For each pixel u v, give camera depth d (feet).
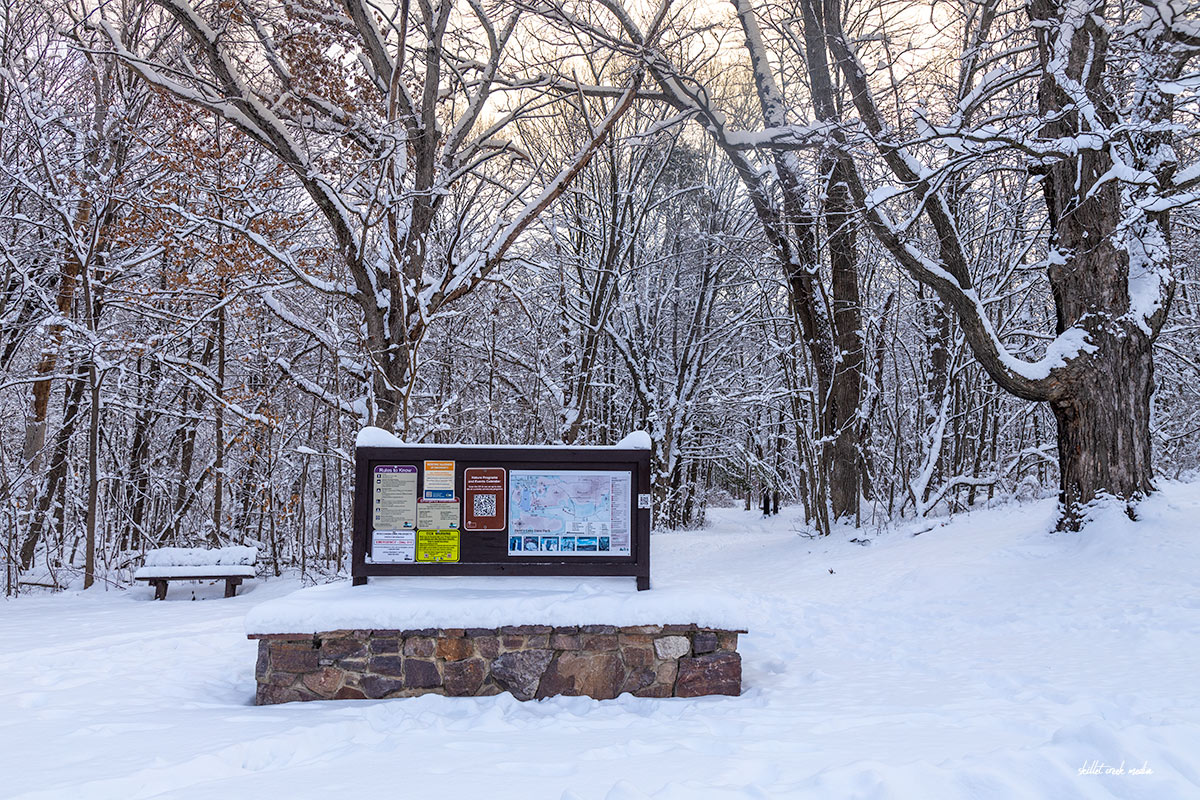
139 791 11.53
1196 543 29.53
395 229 38.06
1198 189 34.27
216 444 52.65
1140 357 34.32
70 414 52.31
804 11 43.96
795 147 42.14
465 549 20.33
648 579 20.35
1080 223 35.22
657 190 86.53
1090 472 34.04
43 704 17.69
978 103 38.27
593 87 46.26
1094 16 34.14
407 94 42.52
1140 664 19.36
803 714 15.87
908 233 45.42
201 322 50.14
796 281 57.57
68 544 56.95
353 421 55.21
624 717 16.33
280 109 40.32
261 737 14.25
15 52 48.14
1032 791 9.66
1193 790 9.46
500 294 61.21
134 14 48.73
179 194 44.42
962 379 58.39
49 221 49.34
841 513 56.54
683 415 88.63
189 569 39.50
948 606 29.22
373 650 18.44
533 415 71.26
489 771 11.99
